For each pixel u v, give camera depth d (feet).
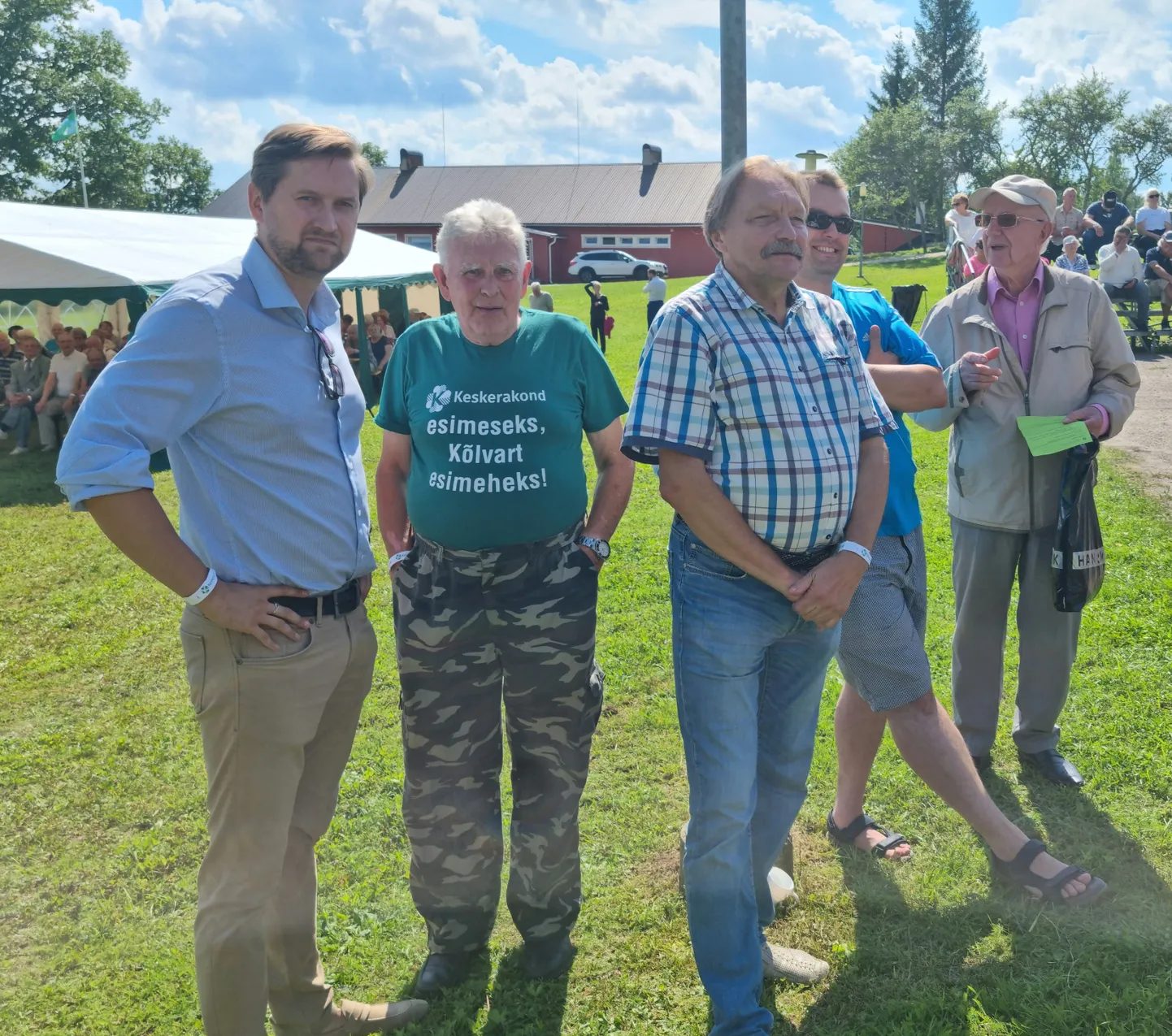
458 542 8.17
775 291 7.73
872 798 11.26
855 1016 8.06
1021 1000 8.02
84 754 13.64
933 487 25.96
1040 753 11.68
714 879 7.74
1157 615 15.74
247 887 7.11
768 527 7.57
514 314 8.10
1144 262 47.42
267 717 6.95
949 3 235.61
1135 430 30.35
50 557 24.57
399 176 182.39
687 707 7.93
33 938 9.61
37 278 34.19
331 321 7.49
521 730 8.64
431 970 8.76
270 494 6.86
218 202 183.83
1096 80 207.10
